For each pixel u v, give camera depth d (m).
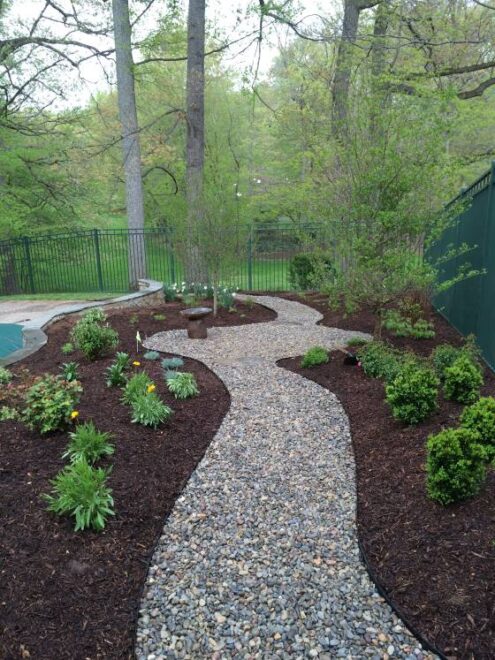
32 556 2.40
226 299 9.89
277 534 2.72
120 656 1.95
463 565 2.28
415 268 5.38
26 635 1.98
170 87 17.16
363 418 4.15
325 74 11.43
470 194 6.64
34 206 15.45
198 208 9.05
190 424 4.10
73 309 8.57
